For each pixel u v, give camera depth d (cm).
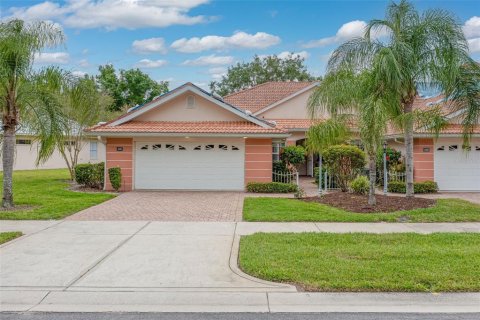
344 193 1499
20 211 1159
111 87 4684
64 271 641
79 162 3366
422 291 552
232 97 2697
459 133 1686
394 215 1104
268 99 2638
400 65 1210
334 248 752
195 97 1855
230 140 1750
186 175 1755
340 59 1273
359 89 1214
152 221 1054
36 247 784
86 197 1480
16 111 1224
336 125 1309
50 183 2011
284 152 1880
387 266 634
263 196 1574
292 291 559
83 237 870
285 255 701
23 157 3023
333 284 565
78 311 502
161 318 482
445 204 1282
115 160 1745
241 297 543
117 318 482
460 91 1280
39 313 496
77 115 1969
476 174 1767
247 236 862
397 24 1288
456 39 1234
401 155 1888
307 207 1246
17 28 1168
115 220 1066
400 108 1310
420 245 780
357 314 491
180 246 796
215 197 1537
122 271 643
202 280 601
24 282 593
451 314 489
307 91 2389
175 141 1752
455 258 677
